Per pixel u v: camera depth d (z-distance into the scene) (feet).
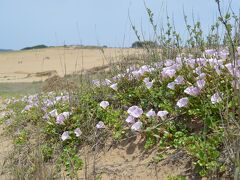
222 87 2.68
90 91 3.83
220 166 2.22
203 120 2.65
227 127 2.19
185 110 2.81
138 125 2.88
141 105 3.22
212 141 2.35
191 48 3.49
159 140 2.77
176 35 3.61
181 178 2.28
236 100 2.33
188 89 2.76
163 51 3.71
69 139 3.34
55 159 3.12
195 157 2.40
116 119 3.22
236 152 2.03
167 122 2.83
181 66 3.17
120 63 4.08
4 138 4.19
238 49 2.72
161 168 2.54
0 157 3.63
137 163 2.72
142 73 3.47
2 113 5.38
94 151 3.10
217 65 2.78
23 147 3.55
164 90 3.15
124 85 3.60
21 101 5.60
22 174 2.96
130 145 2.93
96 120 3.39
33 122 4.15
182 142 2.55
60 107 3.89
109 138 3.12
